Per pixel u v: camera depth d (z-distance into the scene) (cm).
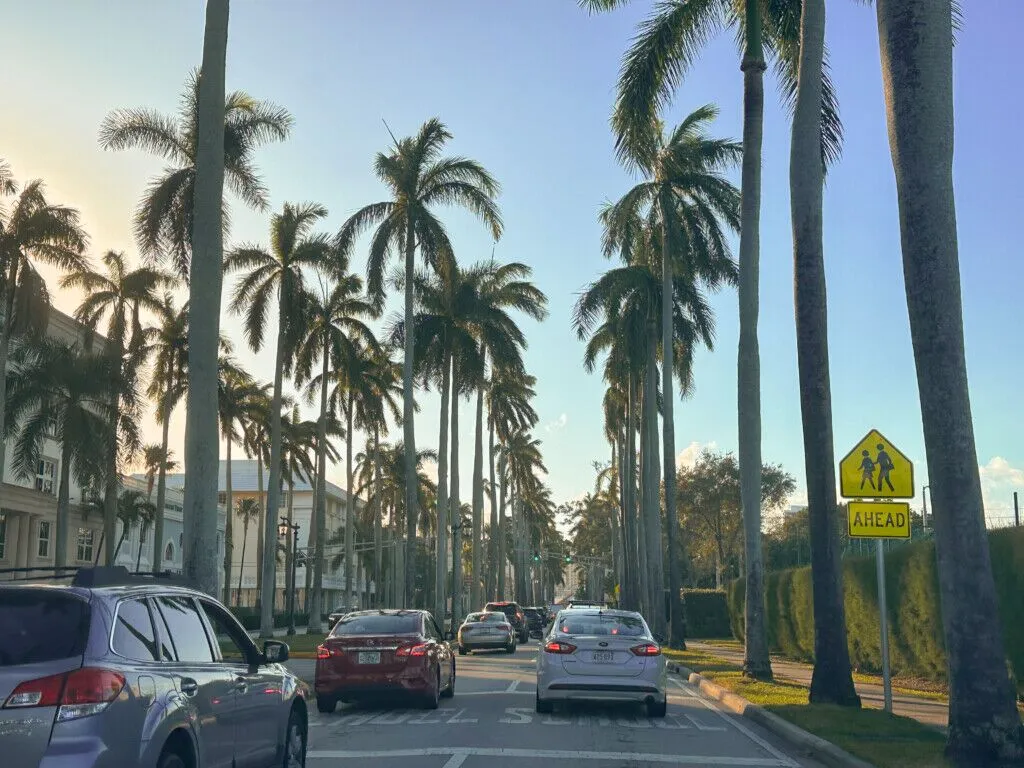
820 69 1742
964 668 1038
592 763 1092
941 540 1066
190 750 640
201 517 1861
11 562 4444
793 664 2922
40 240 3344
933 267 1092
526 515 11225
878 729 1277
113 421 3881
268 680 820
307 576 7606
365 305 5069
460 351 4628
